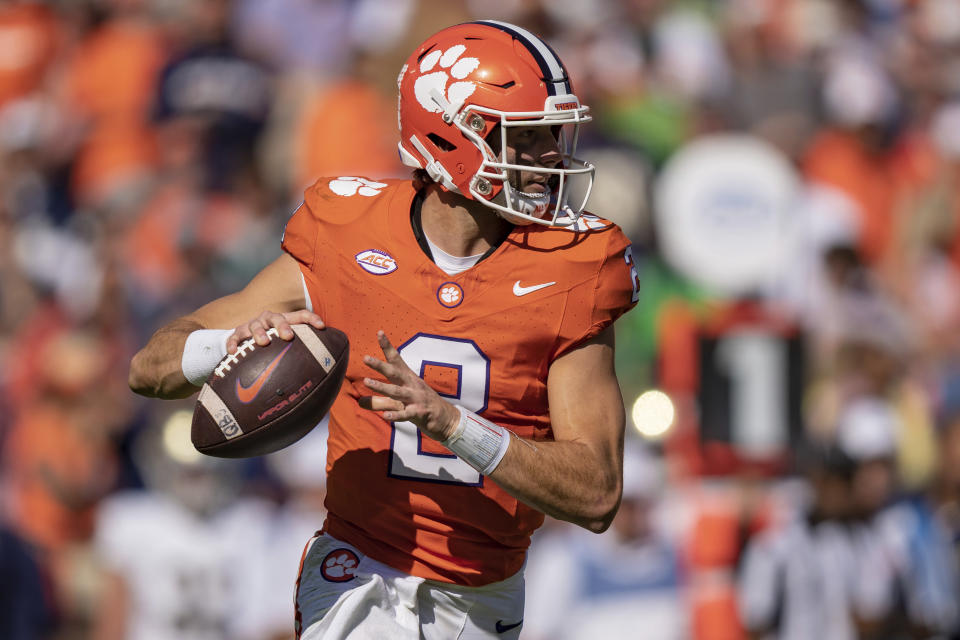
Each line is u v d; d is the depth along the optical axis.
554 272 12.74
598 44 38.88
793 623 24.69
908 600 25.19
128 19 41.00
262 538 24.67
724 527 24.83
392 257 12.92
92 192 37.47
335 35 41.16
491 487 12.92
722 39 42.88
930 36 46.22
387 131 36.06
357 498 13.12
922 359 33.41
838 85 40.31
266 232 32.66
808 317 31.42
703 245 29.22
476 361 12.69
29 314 33.66
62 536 26.98
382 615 12.91
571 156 13.16
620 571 24.39
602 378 12.86
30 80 41.75
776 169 29.25
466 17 37.69
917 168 40.50
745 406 25.19
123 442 27.58
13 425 28.44
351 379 13.04
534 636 24.28
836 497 25.02
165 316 30.78
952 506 26.55
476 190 12.66
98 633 24.75
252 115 36.72
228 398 12.20
